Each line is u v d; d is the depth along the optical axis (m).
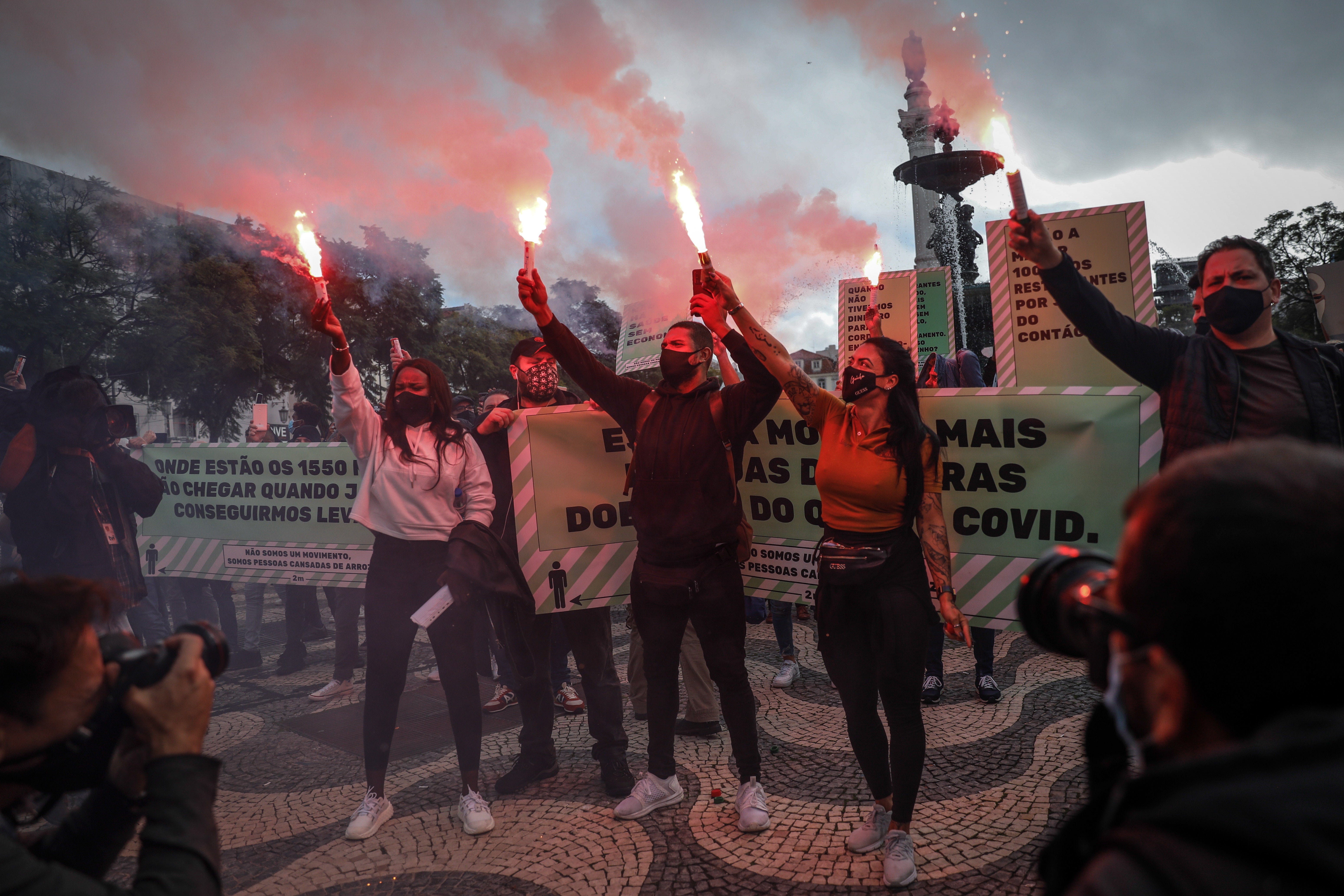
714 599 2.85
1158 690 0.59
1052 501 3.00
